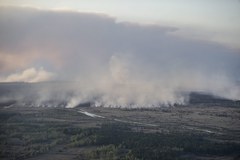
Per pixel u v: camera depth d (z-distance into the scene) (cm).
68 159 19612
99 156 19800
